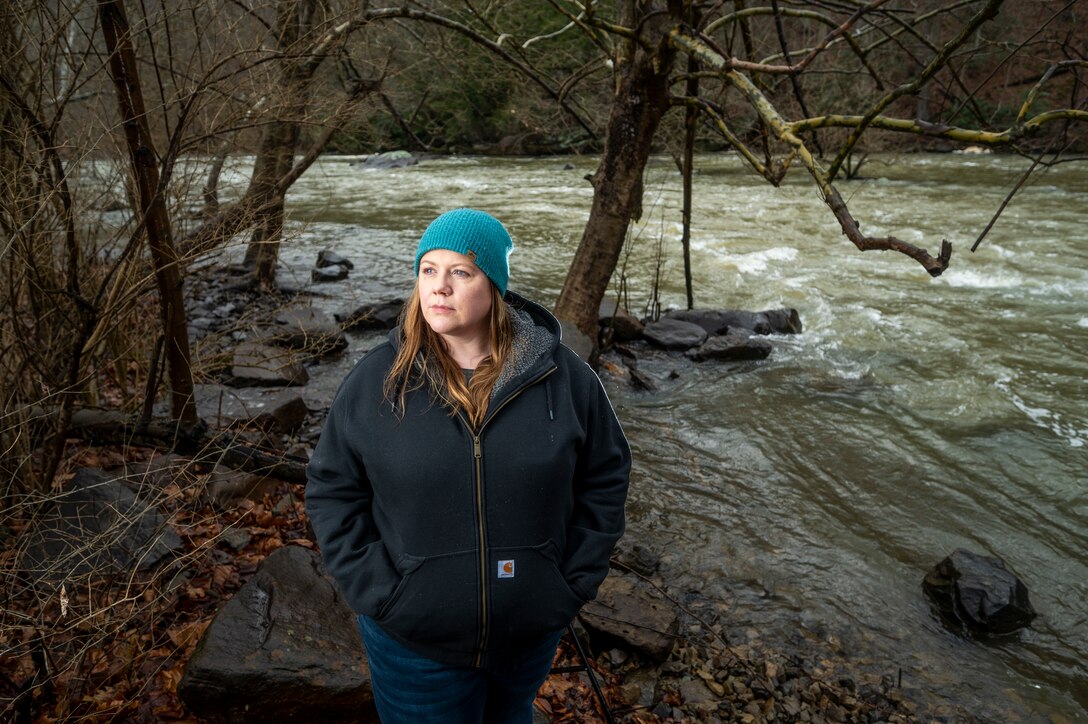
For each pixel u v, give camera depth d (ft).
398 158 84.28
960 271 34.94
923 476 17.11
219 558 11.81
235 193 19.45
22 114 9.77
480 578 5.43
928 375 22.94
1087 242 40.01
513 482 5.47
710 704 10.35
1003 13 41.70
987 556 13.66
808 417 20.04
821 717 10.41
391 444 5.51
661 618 11.50
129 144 10.43
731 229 44.47
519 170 77.92
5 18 9.89
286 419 17.22
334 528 5.78
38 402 10.49
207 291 28.96
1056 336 26.16
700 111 23.76
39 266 10.82
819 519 15.40
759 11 15.30
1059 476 17.10
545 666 6.04
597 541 5.91
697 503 15.89
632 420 19.89
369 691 8.73
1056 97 77.66
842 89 52.90
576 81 24.77
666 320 26.55
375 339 25.46
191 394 12.79
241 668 8.54
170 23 13.08
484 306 5.57
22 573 9.93
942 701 10.87
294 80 15.71
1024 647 12.05
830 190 8.77
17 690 8.59
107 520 11.34
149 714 8.68
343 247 40.52
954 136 8.68
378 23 21.42
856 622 12.47
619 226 21.83
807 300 30.86
